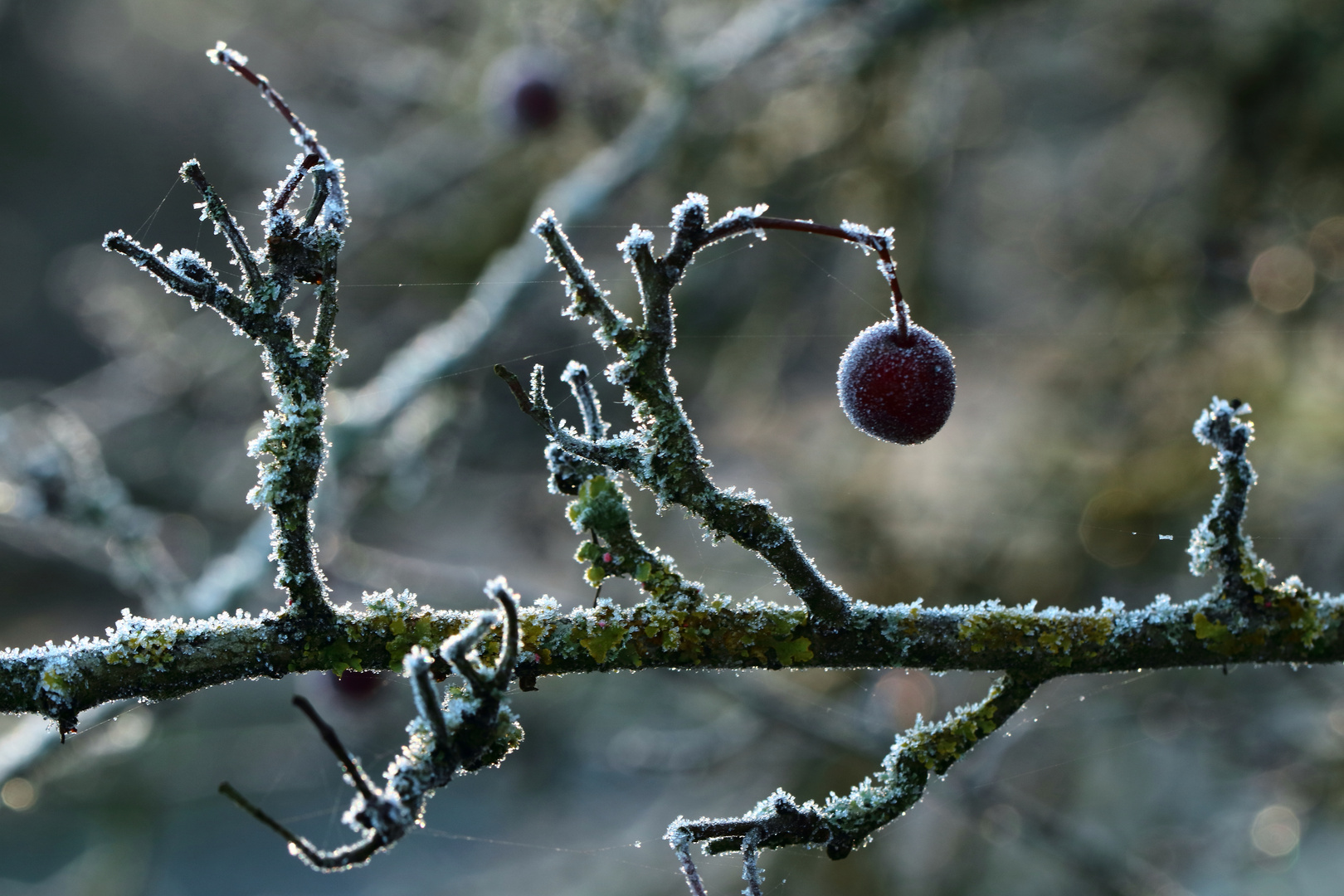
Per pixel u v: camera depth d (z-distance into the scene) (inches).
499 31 221.0
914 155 205.9
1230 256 210.8
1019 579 207.0
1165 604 63.1
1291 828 202.4
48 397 235.8
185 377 243.0
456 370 150.1
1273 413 206.4
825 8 168.7
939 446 237.6
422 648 55.7
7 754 106.7
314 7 250.1
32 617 362.6
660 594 57.9
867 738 167.0
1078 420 221.8
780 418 256.8
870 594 210.5
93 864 208.8
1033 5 200.8
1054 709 208.2
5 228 634.2
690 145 203.0
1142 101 247.0
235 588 126.0
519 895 263.1
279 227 55.8
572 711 242.8
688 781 250.8
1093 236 240.5
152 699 55.2
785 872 206.4
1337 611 62.7
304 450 55.1
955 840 212.4
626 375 55.9
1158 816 227.0
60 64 630.5
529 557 271.9
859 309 211.8
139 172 635.5
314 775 262.2
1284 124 201.5
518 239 224.1
